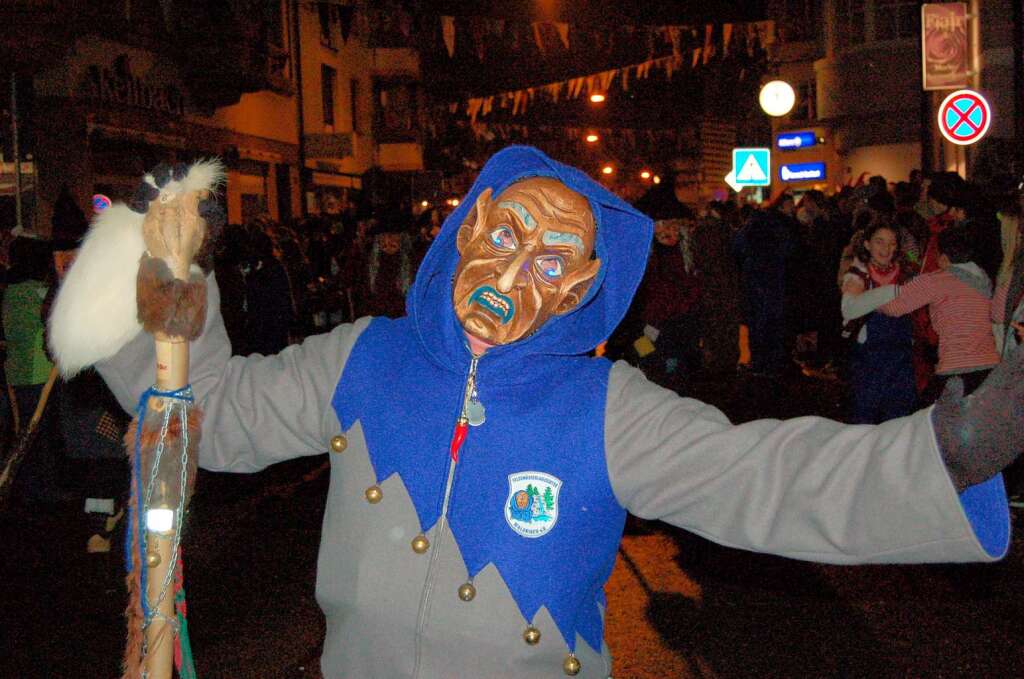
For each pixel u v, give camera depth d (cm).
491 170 226
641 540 648
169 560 205
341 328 229
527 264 213
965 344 657
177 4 1759
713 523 189
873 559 169
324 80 2744
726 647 480
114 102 1528
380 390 214
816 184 3033
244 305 928
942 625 505
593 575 205
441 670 201
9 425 774
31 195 1384
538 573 200
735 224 1577
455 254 225
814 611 526
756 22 1795
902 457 163
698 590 557
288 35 2361
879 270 691
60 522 709
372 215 1755
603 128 3425
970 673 450
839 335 1248
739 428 190
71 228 725
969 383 658
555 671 201
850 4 2870
